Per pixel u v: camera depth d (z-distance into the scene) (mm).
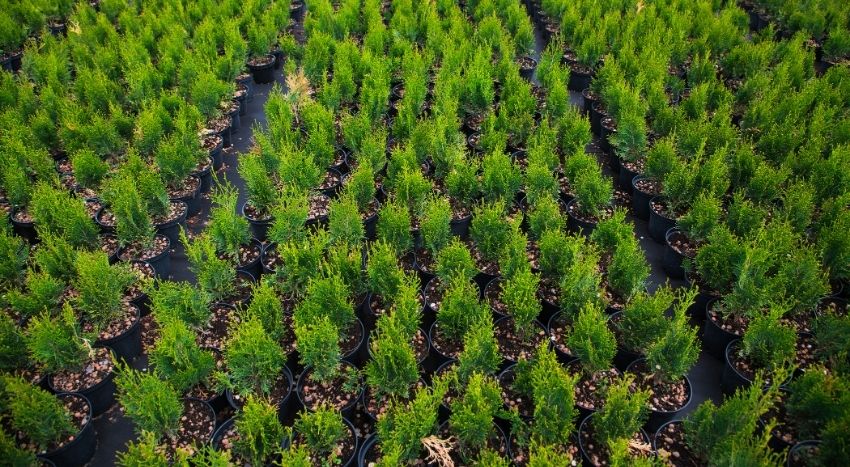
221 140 9438
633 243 6176
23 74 10242
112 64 10469
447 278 6266
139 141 8516
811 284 6027
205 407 5332
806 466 4832
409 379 5199
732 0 12969
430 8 12406
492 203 7672
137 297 6551
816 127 8422
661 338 5480
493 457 4570
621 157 8883
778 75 10016
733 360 5812
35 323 5359
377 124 9727
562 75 10023
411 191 7328
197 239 6445
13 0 12883
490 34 11570
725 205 8055
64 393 5453
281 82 11938
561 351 5820
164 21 11805
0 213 6883
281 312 5777
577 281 5797
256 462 4734
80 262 5965
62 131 8352
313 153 8016
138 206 6941
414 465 4820
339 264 6141
